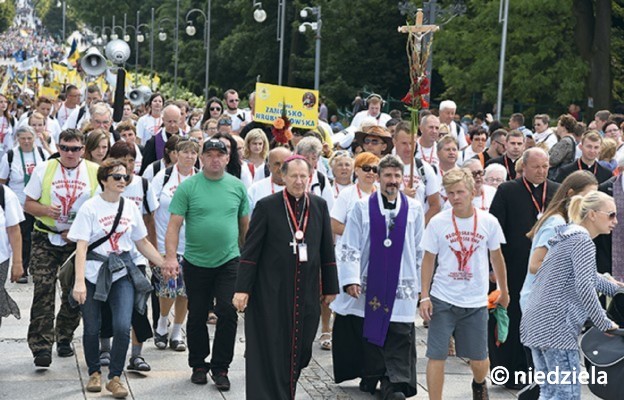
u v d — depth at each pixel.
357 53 65.00
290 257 9.62
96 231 10.25
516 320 11.16
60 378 10.91
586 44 47.62
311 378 11.37
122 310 10.24
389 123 19.06
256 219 9.67
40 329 11.20
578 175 9.59
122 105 20.44
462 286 9.84
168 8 96.00
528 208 11.28
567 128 18.53
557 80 47.75
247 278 9.59
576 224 8.91
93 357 10.50
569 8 46.44
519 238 11.25
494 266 10.10
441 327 9.85
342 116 59.25
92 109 15.52
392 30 65.31
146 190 11.78
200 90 73.19
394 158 10.52
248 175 13.55
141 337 10.92
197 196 10.80
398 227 10.41
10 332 12.99
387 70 65.56
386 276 10.38
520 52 48.59
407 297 10.41
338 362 10.87
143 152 16.56
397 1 64.25
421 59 11.38
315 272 9.77
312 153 12.43
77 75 49.16
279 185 12.44
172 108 16.38
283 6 49.59
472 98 53.84
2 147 18.78
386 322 10.34
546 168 11.30
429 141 14.68
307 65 65.75
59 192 11.29
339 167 13.22
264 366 9.64
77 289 10.04
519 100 49.91
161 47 96.50
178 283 12.00
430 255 9.90
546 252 9.54
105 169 10.30
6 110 18.75
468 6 50.47
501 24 47.88
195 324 10.87
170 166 12.77
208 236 10.71
